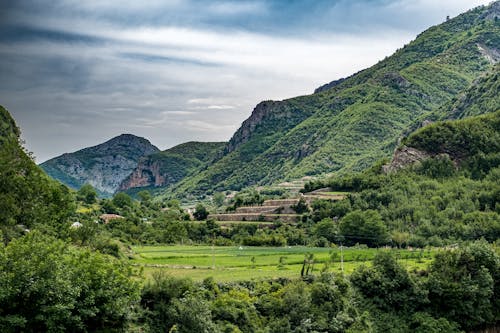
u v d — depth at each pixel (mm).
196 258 138250
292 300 96500
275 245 185000
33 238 72562
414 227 185000
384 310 110625
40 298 66875
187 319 80438
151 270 113000
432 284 113562
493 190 197750
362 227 182250
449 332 107812
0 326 63906
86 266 74312
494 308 118875
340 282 109375
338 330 97812
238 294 95500
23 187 113125
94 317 73375
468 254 120312
